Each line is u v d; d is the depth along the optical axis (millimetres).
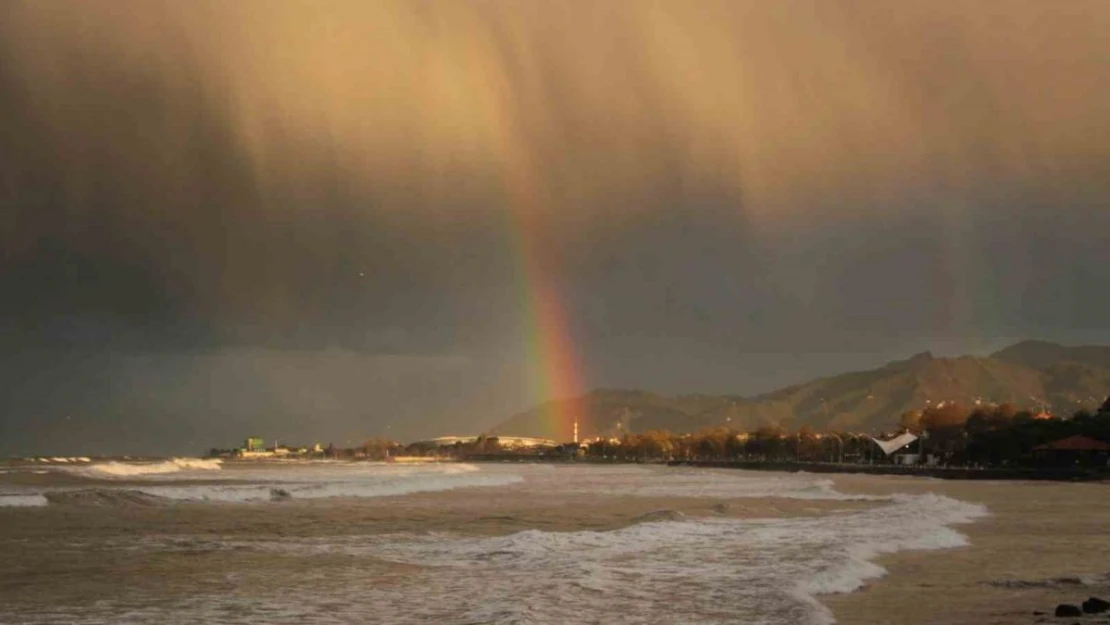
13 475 156875
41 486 118000
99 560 43188
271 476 168250
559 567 39875
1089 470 181250
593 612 30078
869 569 39938
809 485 143125
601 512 77062
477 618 29188
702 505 87438
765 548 46344
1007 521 67625
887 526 58812
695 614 29766
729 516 69250
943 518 68312
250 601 32250
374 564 41406
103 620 29172
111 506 81000
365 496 104250
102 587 35375
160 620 29078
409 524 64062
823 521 62812
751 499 98625
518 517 70750
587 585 35094
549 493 113875
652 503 90812
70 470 181875
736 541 49562
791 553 44312
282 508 80562
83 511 74688
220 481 139375
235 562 42469
